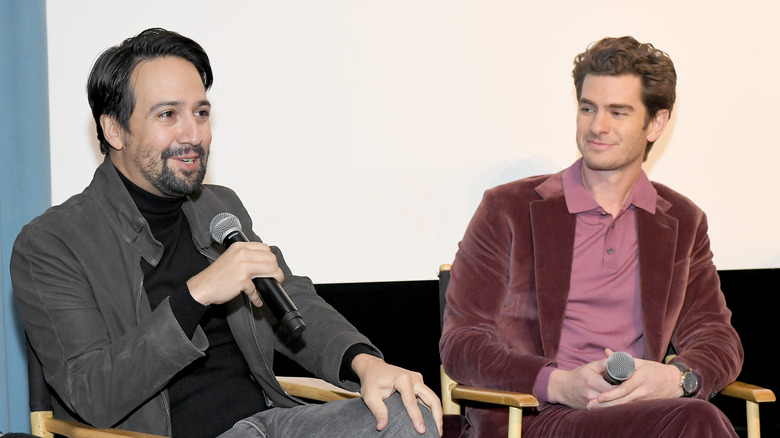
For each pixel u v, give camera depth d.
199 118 2.71
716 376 3.01
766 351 4.14
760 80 4.33
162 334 2.38
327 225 3.88
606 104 3.08
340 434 2.37
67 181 3.58
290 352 2.82
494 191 3.30
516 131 4.11
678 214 3.29
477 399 2.85
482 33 4.05
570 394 2.82
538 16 4.12
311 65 3.84
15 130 3.45
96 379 2.42
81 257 2.60
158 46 2.70
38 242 2.59
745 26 4.31
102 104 2.69
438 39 4.00
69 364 2.50
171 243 2.78
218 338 2.78
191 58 2.76
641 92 3.09
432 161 4.01
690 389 2.89
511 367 2.92
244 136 3.75
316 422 2.44
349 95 3.89
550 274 3.14
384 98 3.94
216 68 3.71
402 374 2.37
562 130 4.16
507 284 3.22
